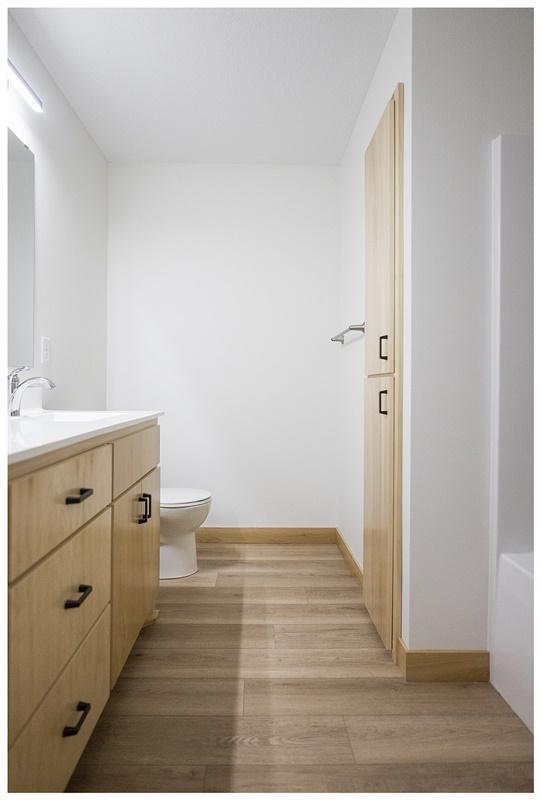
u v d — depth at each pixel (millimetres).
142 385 2955
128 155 2838
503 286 1549
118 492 1397
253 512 2990
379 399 1840
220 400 2977
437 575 1591
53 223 2113
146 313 2947
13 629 783
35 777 863
